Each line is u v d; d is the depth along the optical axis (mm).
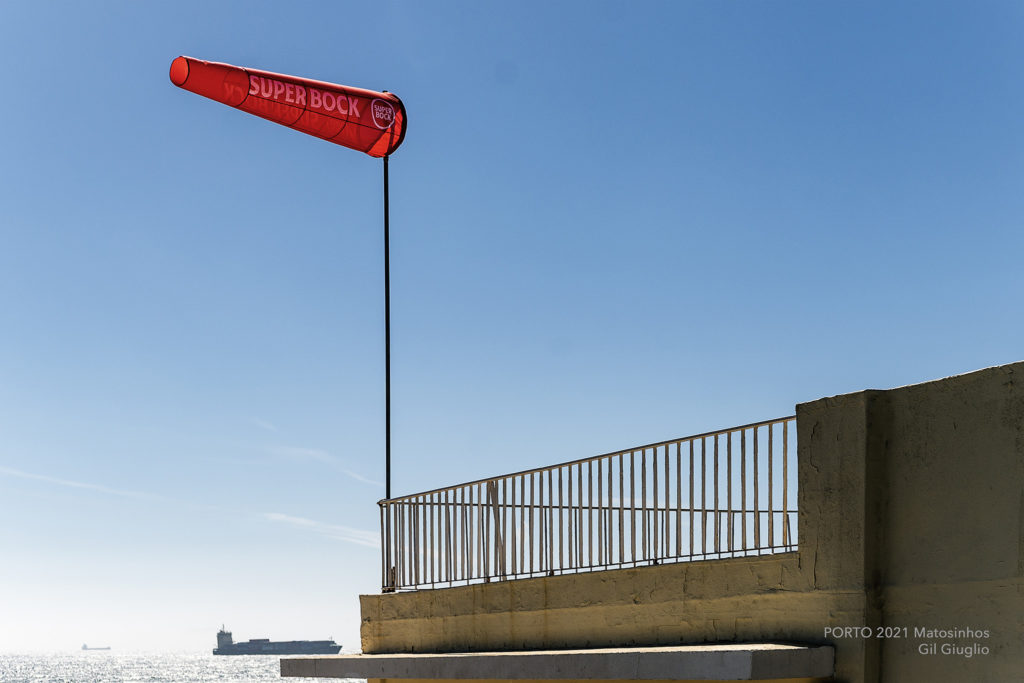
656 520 9609
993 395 7277
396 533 13406
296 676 13195
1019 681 6844
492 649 11453
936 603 7449
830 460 8211
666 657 8039
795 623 8273
